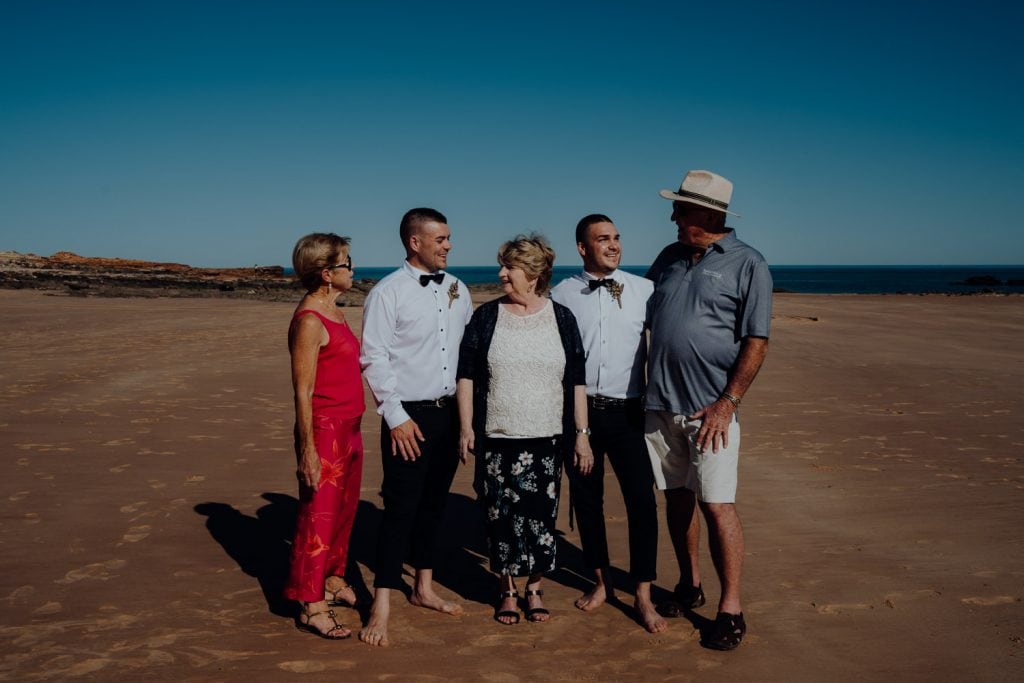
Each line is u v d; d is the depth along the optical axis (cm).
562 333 348
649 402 351
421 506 369
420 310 348
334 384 341
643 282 368
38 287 4166
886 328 2014
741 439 743
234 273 6931
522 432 340
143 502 522
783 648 324
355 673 299
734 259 335
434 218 351
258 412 860
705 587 395
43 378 1079
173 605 363
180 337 1686
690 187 339
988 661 310
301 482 333
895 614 356
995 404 942
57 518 485
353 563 434
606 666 308
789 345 1600
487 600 382
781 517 505
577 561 443
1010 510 514
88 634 329
